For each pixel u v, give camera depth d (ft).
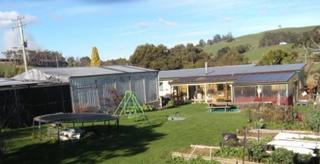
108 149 62.64
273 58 206.80
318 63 199.21
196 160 50.75
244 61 262.88
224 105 111.65
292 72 125.90
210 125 83.10
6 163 55.47
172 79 156.15
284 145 51.16
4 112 90.07
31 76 117.70
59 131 71.72
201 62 265.75
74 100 108.47
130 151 60.54
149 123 90.48
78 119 71.26
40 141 70.90
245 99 116.98
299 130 69.62
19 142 70.38
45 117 74.23
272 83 112.98
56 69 120.26
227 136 57.57
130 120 96.58
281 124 76.23
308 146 50.55
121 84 123.54
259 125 74.84
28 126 93.30
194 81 141.38
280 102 112.47
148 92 135.03
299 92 129.59
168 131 77.97
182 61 271.28
